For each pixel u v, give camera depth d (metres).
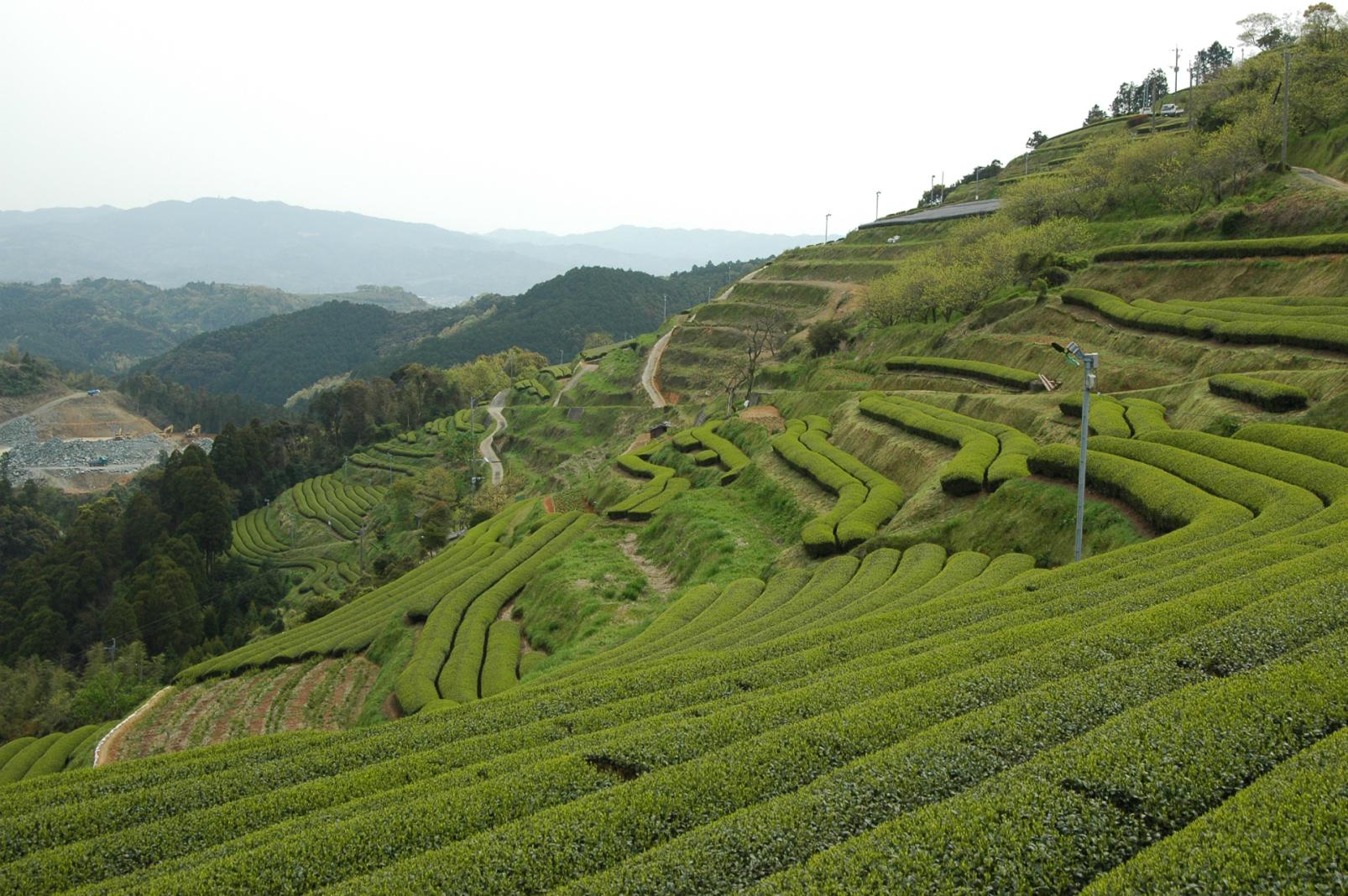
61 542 121.94
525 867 17.20
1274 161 94.31
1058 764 16.39
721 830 16.88
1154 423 50.81
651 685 30.62
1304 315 59.53
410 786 23.05
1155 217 100.12
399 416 196.75
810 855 15.91
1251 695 17.59
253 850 19.78
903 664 25.31
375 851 19.33
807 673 28.61
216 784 26.28
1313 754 14.73
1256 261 71.50
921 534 50.69
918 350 99.94
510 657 55.06
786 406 98.31
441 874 17.17
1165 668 20.59
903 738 20.55
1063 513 43.62
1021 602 31.42
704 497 73.25
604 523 77.25
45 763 57.53
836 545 53.62
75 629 105.31
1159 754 16.02
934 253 119.75
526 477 136.75
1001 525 46.78
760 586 53.34
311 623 76.88
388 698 52.91
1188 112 132.75
